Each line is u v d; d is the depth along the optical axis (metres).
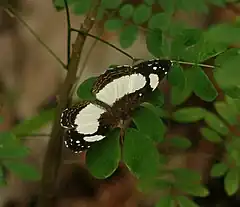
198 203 0.61
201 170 0.61
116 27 0.46
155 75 0.39
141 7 0.46
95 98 0.41
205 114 0.48
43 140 0.60
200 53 0.41
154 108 0.43
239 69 0.40
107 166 0.39
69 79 0.46
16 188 0.59
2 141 0.42
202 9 0.47
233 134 0.49
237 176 0.48
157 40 0.43
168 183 0.46
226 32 0.41
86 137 0.39
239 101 0.47
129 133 0.39
